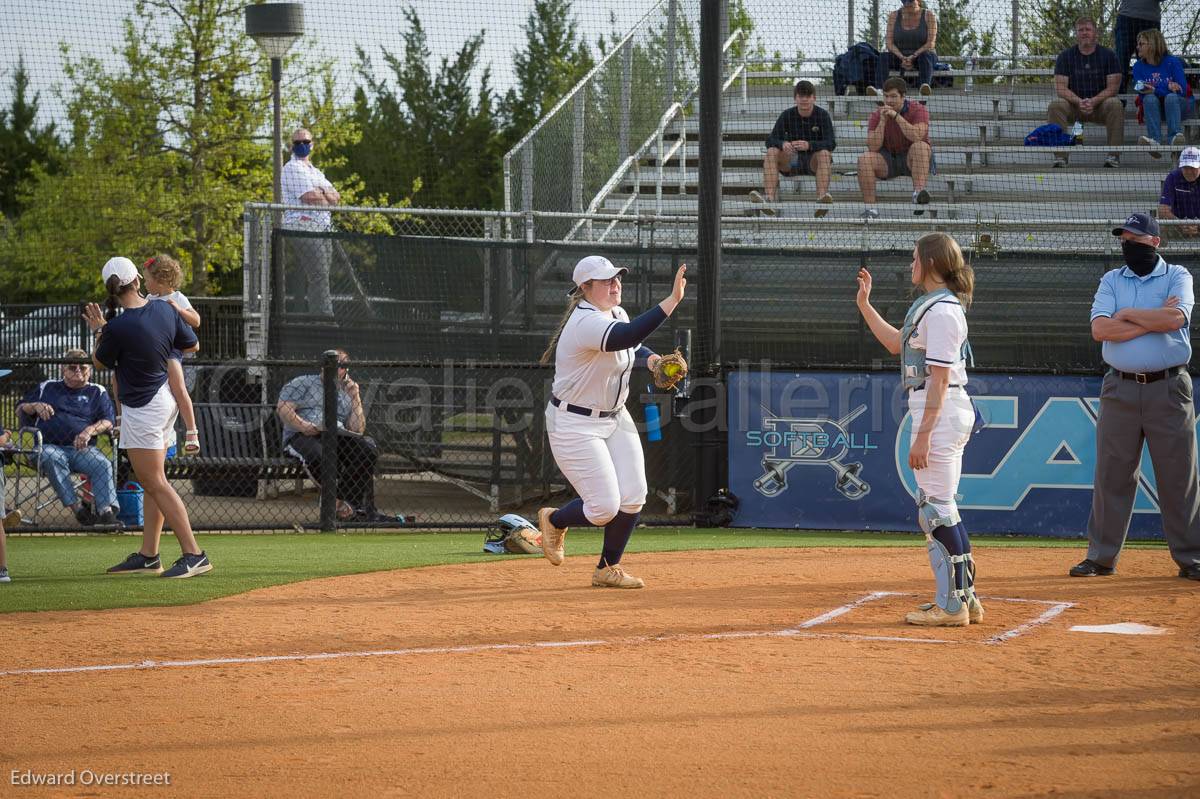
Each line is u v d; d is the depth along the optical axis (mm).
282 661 17844
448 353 41062
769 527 35906
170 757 13258
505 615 21391
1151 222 25312
